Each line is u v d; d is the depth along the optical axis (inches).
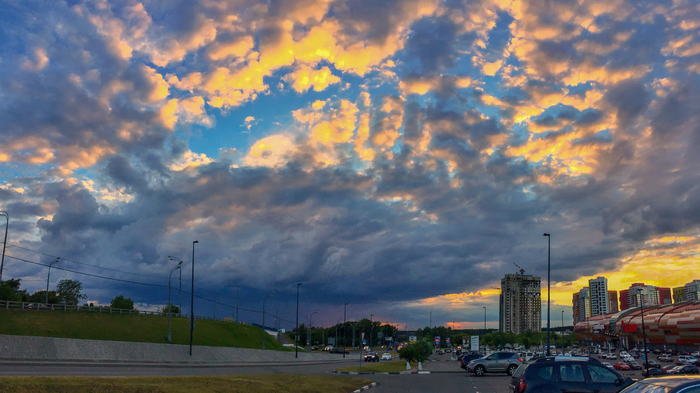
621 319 7052.2
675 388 278.8
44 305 3218.5
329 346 7283.5
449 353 6609.3
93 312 3395.7
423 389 1152.2
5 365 1514.5
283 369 2165.4
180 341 3481.8
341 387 1155.9
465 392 1059.3
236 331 4426.7
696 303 5748.0
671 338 5487.2
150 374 1227.9
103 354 2527.1
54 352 2316.7
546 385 578.6
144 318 3644.2
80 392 676.7
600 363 591.8
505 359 1633.9
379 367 2485.2
